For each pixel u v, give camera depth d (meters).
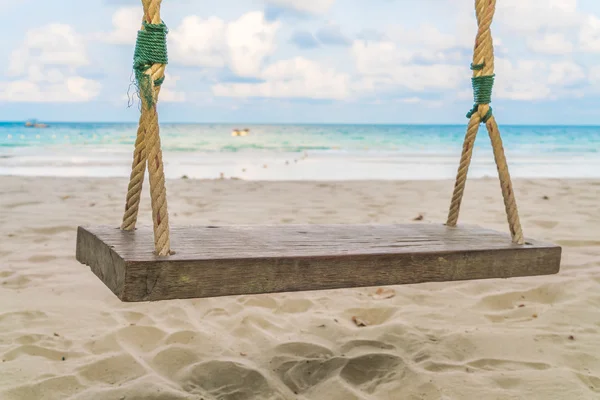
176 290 1.76
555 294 3.59
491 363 2.62
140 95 1.81
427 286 3.80
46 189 7.87
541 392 2.34
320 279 1.93
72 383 2.42
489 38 2.46
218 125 65.06
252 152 22.33
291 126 68.94
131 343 2.83
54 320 3.08
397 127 68.75
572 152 24.38
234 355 2.72
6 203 6.54
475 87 2.51
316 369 2.59
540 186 8.99
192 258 1.78
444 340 2.86
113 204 6.74
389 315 3.31
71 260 4.23
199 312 3.29
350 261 1.97
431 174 13.01
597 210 6.60
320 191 8.30
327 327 3.06
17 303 3.32
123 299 1.70
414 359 2.67
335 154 21.23
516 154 22.55
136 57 1.83
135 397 2.31
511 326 3.07
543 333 2.92
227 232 2.28
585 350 2.73
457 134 46.31
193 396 2.33
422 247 2.15
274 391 2.39
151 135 1.79
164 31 1.84
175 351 2.72
